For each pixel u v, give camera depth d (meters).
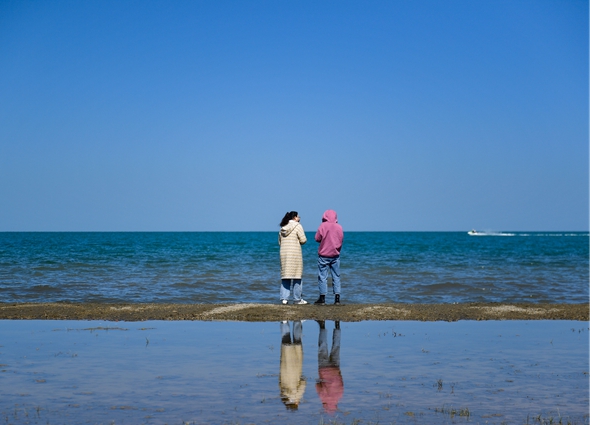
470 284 18.50
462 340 8.34
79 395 5.25
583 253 43.12
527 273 23.22
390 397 5.27
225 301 14.32
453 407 4.96
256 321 10.16
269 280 19.33
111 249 46.19
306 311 11.07
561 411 4.86
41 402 5.01
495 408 4.94
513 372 6.30
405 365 6.64
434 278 20.67
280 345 7.86
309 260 31.47
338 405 5.01
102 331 8.96
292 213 12.38
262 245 61.41
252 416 4.67
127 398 5.18
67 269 23.58
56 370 6.26
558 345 7.94
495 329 9.41
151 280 19.17
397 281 19.42
